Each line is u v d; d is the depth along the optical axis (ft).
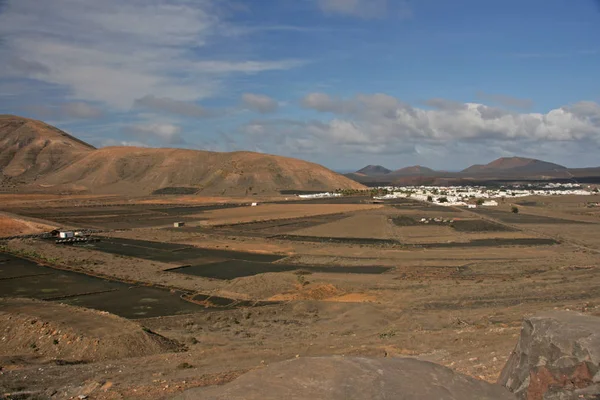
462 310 146.00
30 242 311.47
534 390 50.55
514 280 192.85
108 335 101.55
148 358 89.45
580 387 47.34
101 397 63.00
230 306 164.96
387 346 98.48
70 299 175.94
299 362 57.52
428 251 291.17
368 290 181.16
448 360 83.30
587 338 49.85
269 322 138.51
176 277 214.48
